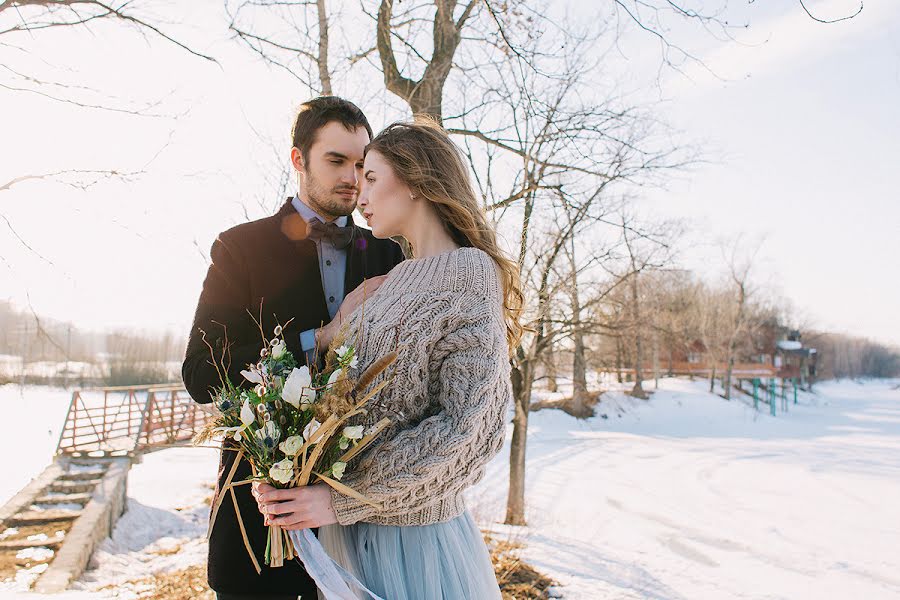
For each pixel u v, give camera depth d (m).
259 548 2.01
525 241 6.49
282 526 1.51
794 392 44.50
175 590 6.30
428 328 1.59
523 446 9.34
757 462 18.42
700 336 39.00
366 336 1.67
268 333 2.17
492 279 1.69
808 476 15.95
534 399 29.00
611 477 15.47
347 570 1.67
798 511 11.84
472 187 1.87
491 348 1.55
